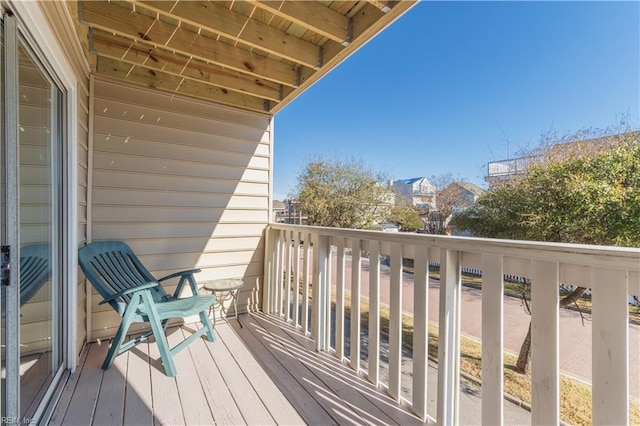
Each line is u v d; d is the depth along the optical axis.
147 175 2.76
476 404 2.13
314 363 2.14
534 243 1.13
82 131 2.30
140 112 2.73
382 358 2.98
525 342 2.35
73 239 1.95
